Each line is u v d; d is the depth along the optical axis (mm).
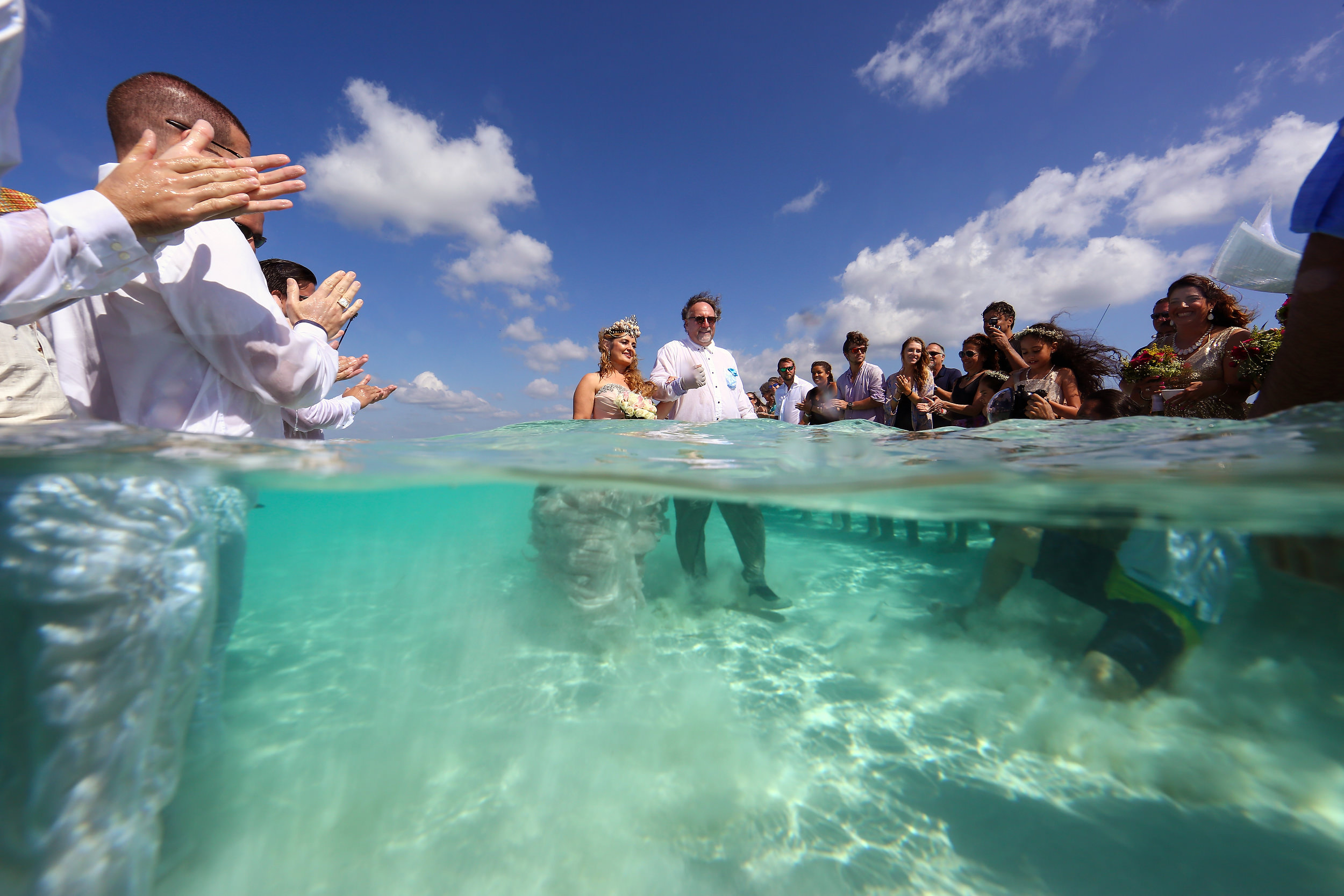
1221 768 1477
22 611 821
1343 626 1594
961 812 1435
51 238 1059
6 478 854
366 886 1150
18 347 1422
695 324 4223
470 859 1238
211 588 1110
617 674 2174
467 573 2992
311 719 1778
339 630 2533
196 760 1445
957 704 1923
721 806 1451
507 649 2338
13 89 1104
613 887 1189
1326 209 1127
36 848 835
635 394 3535
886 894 1189
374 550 3133
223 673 1555
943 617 2662
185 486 1110
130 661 917
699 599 3191
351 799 1396
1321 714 1591
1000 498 1688
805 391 6867
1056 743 1663
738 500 2156
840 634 2588
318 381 1646
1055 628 2342
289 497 2619
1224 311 3057
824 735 1781
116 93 1420
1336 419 1286
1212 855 1256
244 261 1521
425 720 1798
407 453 2107
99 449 1031
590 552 2352
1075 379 3688
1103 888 1186
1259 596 1710
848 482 1694
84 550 859
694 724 1826
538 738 1719
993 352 4758
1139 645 1821
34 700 828
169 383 1479
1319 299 1188
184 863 1147
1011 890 1196
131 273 1222
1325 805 1368
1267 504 1320
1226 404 2949
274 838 1247
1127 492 1362
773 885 1207
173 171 1191
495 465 1873
